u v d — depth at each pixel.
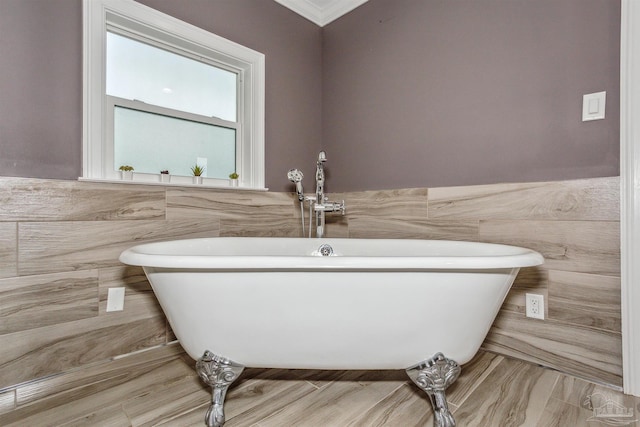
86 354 1.28
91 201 1.29
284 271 0.92
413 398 1.11
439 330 0.95
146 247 1.14
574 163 1.24
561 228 1.26
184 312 0.98
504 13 1.43
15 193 1.13
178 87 1.69
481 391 1.14
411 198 1.75
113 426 0.95
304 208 2.09
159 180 1.57
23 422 0.97
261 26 1.90
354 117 2.04
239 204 1.78
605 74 1.18
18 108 1.15
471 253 1.28
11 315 1.12
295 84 2.08
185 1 1.59
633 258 1.10
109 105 1.45
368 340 0.96
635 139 1.10
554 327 1.28
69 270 1.24
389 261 0.89
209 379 0.97
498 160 1.44
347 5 2.06
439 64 1.65
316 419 0.99
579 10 1.24
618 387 1.13
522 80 1.38
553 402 1.07
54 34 1.23
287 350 0.98
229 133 1.88
